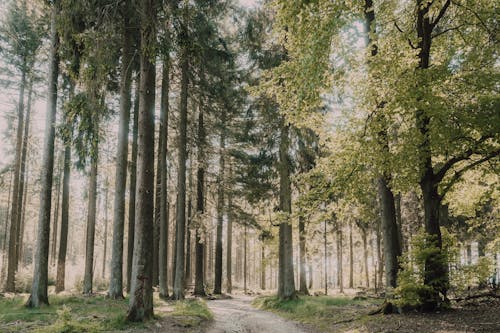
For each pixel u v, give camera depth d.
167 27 12.02
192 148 24.94
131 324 11.20
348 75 10.45
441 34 13.09
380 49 10.41
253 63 21.42
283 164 19.27
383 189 12.98
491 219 18.16
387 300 12.28
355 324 11.79
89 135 12.72
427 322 10.09
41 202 15.02
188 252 34.53
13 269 21.91
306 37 8.48
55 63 15.77
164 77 21.48
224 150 25.69
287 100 11.40
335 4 8.36
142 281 11.99
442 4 12.95
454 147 10.48
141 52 13.08
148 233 12.35
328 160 12.66
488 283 16.59
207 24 20.50
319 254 31.77
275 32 9.55
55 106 15.72
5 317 11.70
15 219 22.38
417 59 10.38
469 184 13.95
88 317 11.91
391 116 11.02
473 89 10.84
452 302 13.05
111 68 12.39
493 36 11.88
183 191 21.83
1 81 22.27
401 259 11.30
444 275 11.16
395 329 9.91
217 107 25.62
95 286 28.34
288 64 10.57
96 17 12.30
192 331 11.27
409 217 26.44
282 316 16.70
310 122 12.55
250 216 26.16
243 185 25.47
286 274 20.28
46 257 14.76
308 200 12.91
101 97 12.49
